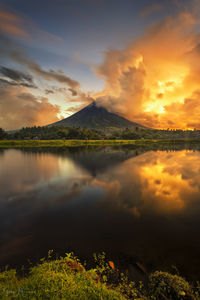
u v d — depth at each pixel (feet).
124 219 40.65
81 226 37.37
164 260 25.38
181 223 38.32
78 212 44.98
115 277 21.07
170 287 15.40
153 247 29.09
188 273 22.38
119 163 128.47
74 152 224.12
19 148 297.94
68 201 53.06
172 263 24.62
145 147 312.50
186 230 35.22
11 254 27.30
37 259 25.95
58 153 212.23
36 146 346.33
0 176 89.76
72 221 39.88
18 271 22.75
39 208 47.80
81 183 74.43
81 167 114.21
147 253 27.30
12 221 40.09
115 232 34.60
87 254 27.22
